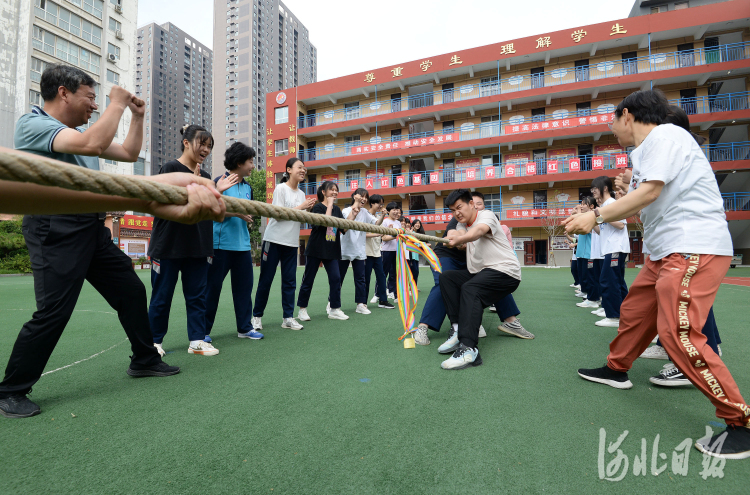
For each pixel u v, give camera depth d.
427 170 23.28
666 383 2.03
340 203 25.14
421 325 3.09
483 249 2.78
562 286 7.95
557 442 1.43
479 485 1.16
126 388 2.04
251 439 1.46
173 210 0.78
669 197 1.59
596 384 2.06
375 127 23.94
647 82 18.31
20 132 1.56
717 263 1.50
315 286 8.14
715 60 17.78
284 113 25.03
